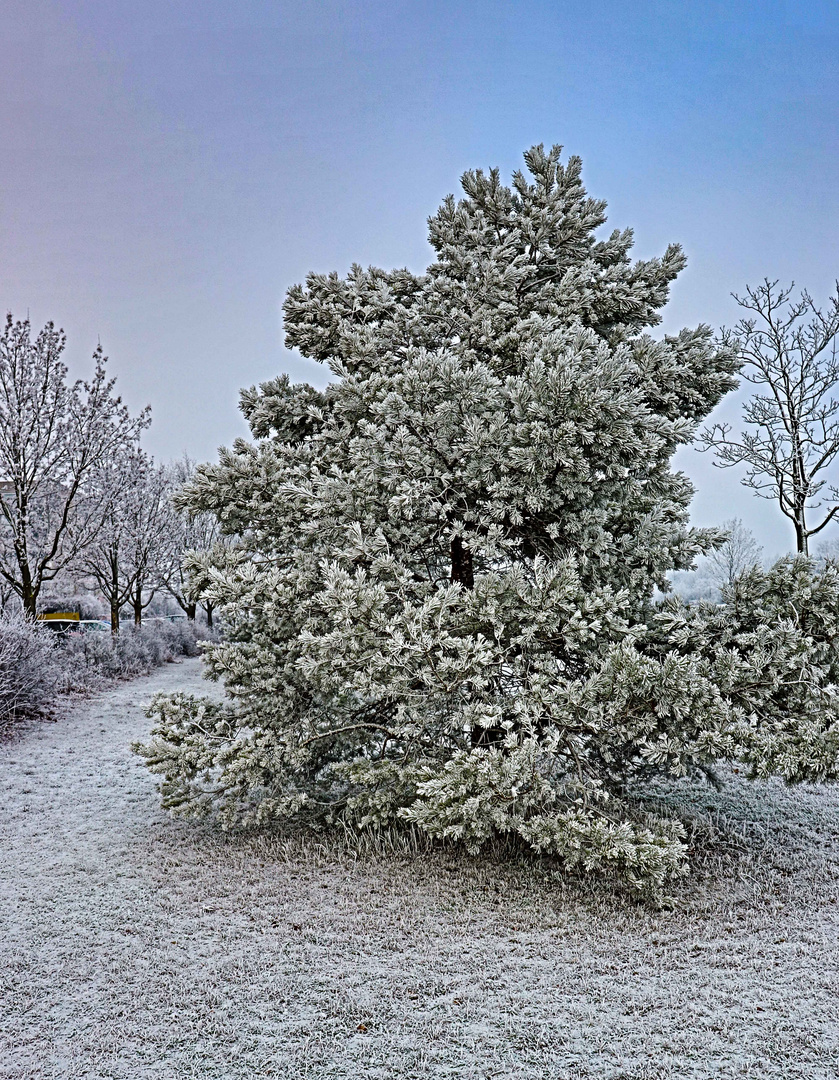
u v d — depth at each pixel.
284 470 6.19
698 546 5.64
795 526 10.21
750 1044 3.26
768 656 4.98
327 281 6.96
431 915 4.65
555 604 4.93
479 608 5.05
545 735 5.07
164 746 5.86
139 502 19.67
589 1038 3.33
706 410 6.93
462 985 3.80
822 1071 3.06
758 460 10.16
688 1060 3.16
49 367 13.54
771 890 5.02
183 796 5.96
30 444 13.27
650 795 7.16
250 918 4.60
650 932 4.42
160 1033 3.37
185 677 16.58
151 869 5.39
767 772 4.88
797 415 10.09
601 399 4.87
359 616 4.84
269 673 6.01
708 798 7.18
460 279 6.98
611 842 4.52
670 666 4.60
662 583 5.79
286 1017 3.50
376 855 5.61
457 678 4.88
